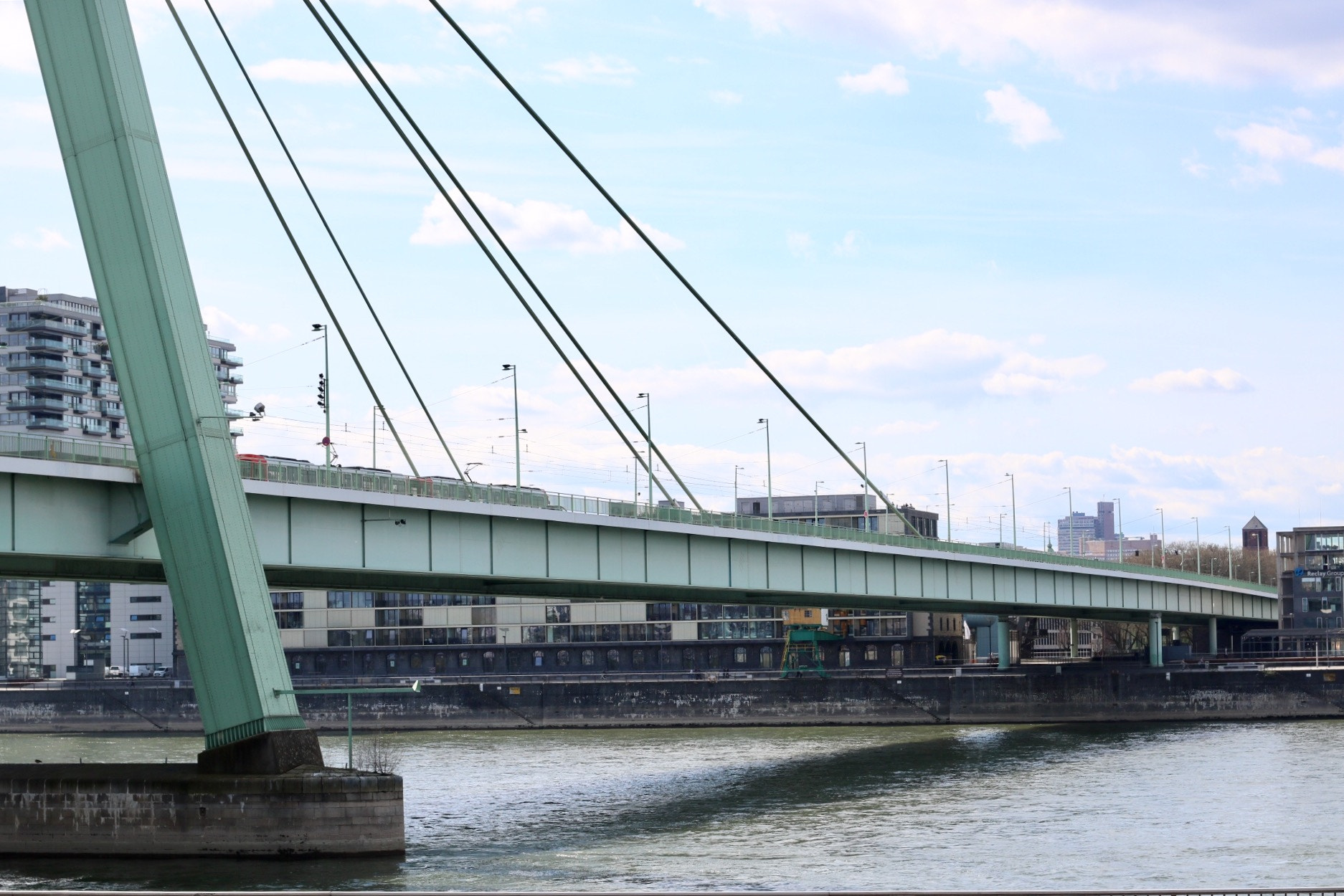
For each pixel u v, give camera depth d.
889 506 122.12
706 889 53.72
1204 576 184.25
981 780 95.62
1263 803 79.19
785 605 117.62
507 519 82.19
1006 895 28.81
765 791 91.31
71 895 32.28
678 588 97.38
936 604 128.38
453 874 56.88
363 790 60.19
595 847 66.00
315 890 52.69
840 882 55.94
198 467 61.34
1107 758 109.19
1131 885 54.06
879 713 157.50
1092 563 147.50
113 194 62.72
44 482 60.75
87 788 60.66
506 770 109.00
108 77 62.81
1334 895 28.84
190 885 53.44
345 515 72.69
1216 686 150.75
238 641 60.81
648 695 161.50
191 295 63.28
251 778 59.69
